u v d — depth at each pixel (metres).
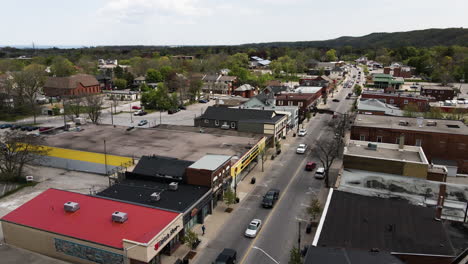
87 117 107.12
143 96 129.62
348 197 37.66
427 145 58.38
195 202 42.03
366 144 56.44
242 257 37.09
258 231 42.41
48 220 36.69
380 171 46.03
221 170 49.25
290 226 43.81
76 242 33.94
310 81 163.62
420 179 44.50
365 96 114.75
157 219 36.34
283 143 82.69
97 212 37.69
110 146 63.69
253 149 63.50
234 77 171.12
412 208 35.44
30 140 59.25
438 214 36.47
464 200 43.06
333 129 95.25
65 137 69.56
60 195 41.44
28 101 121.94
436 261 27.27
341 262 22.80
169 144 64.81
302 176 61.47
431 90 132.25
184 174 47.75
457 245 31.67
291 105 109.44
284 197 52.56
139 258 31.58
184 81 148.75
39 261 31.70
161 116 116.81
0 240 39.72
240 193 53.94
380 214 34.06
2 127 98.94
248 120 80.62
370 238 29.92
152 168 51.06
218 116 84.31
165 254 37.22
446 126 62.31
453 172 55.72
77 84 151.12
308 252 24.67
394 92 126.31
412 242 29.34
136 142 66.00
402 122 64.69
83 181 57.81
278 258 37.03
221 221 44.97
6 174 57.47
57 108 121.06
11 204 49.47
